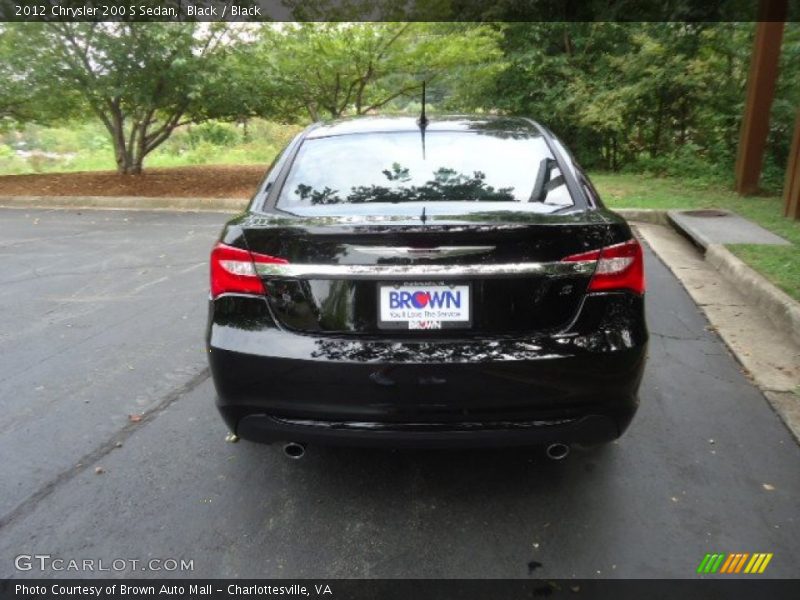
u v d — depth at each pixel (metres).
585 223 2.31
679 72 11.88
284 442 2.42
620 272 2.32
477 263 2.23
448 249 2.22
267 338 2.33
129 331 4.59
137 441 3.10
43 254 7.02
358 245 2.25
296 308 2.32
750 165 9.82
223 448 3.03
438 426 2.29
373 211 2.50
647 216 8.60
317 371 2.27
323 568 2.25
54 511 2.57
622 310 2.33
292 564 2.27
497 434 2.28
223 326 2.41
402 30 11.87
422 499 2.62
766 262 5.62
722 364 3.86
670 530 2.40
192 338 4.43
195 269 6.29
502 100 14.45
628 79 12.79
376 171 2.80
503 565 2.24
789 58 10.32
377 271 2.25
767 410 3.29
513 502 2.58
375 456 2.94
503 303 2.26
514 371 2.23
